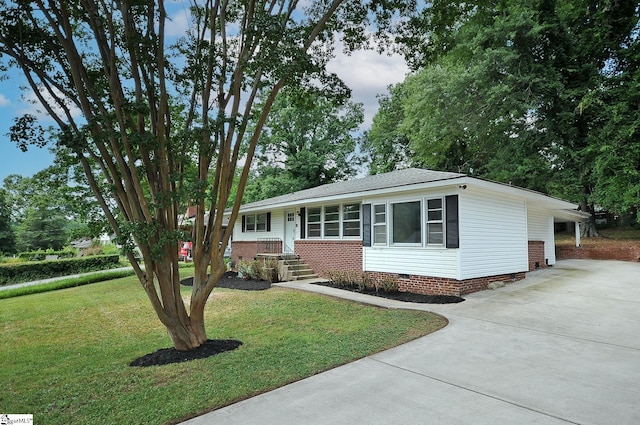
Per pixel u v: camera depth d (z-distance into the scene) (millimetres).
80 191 5836
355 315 7605
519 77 19266
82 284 16172
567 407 3430
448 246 9648
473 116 21391
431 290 9984
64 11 4727
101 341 6508
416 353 5078
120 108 4684
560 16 19203
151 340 6430
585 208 21797
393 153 33625
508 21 19375
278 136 30391
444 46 7965
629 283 10570
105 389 4137
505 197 11305
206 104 5438
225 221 22031
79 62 4859
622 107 16047
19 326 7949
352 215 12969
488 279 10391
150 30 4988
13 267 19516
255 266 13758
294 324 7020
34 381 4594
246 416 3371
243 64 5395
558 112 19781
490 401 3578
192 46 5461
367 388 3938
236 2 6266
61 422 3387
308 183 29781
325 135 31734
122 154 5371
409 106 24609
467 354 5000
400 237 10914
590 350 5086
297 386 4035
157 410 3535
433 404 3535
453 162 27000
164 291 5312
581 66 19172
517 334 5938
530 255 14258
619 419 3201
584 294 9156
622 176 15914
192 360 4988
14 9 4770
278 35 5250
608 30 17438
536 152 20812
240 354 5184
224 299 9938
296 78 6023
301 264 14477
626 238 20328
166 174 5086
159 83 5203
